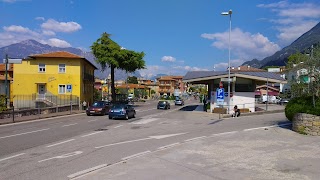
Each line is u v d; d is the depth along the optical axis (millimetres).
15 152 11914
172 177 8156
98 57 55281
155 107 59344
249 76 35281
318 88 16844
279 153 11297
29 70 50719
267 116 30062
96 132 18656
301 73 17844
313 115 15961
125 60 56438
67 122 25844
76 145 13664
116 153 11719
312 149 12078
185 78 38688
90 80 59062
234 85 36125
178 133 18078
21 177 8234
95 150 12375
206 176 8250
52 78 50750
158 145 13617
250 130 18156
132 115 31453
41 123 24797
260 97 74438
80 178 8078
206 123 24453
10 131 18984
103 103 36875
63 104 43500
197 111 42312
